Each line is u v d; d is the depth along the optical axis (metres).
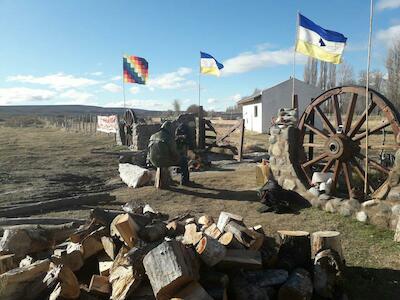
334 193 8.95
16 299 4.24
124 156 16.39
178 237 5.14
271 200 8.90
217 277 4.37
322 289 4.72
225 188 11.29
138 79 22.94
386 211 7.45
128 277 4.20
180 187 11.52
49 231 5.82
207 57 17.94
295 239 5.13
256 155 19.16
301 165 9.61
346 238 6.99
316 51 9.63
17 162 18.61
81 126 41.97
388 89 41.50
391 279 5.37
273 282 4.66
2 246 5.41
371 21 7.99
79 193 11.58
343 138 8.88
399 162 7.42
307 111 9.64
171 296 3.94
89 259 5.05
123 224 4.77
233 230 5.20
